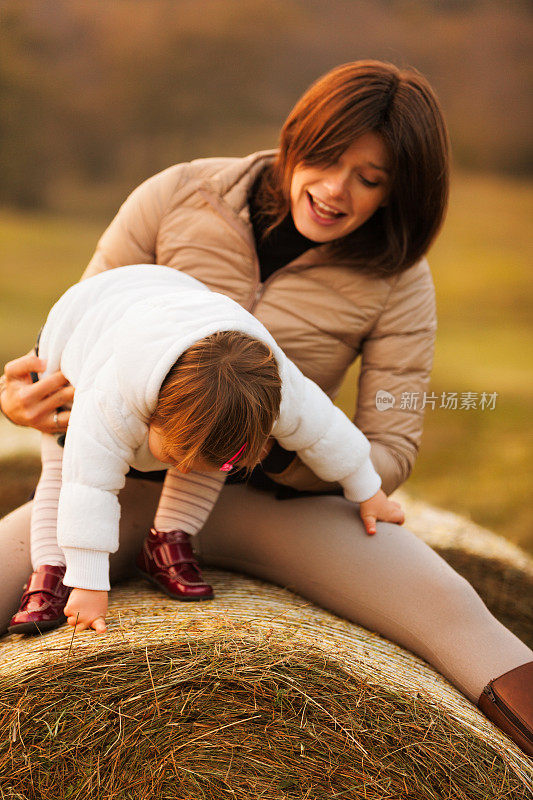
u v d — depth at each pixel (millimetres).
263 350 1552
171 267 2016
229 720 1416
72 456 1587
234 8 24469
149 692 1426
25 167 21469
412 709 1500
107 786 1334
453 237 16531
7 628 1824
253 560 2029
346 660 1590
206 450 1517
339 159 1791
